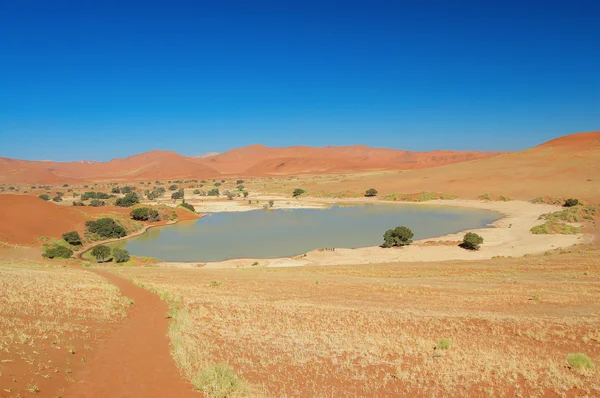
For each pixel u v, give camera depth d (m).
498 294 24.92
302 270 40.62
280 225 81.25
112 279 30.08
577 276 30.52
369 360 13.41
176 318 17.64
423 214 94.19
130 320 17.12
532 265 37.22
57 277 27.55
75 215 72.81
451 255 51.31
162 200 135.75
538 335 15.84
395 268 39.94
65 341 12.72
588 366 12.48
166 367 11.52
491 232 67.31
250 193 159.38
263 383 11.14
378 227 76.69
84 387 9.55
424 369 12.59
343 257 51.91
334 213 99.44
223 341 15.12
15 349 10.84
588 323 17.33
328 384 11.45
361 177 180.38
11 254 48.69
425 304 22.56
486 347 14.94
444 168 166.00
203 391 10.07
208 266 48.25
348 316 19.36
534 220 76.88
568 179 116.44
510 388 11.25
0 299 17.94
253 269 42.34
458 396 10.78
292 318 18.95
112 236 68.62
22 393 8.29
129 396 9.34
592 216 72.06
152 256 55.62
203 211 106.56
